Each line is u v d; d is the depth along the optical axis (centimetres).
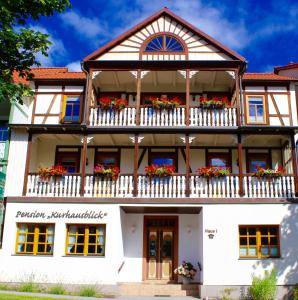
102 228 1551
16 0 919
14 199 1573
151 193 1581
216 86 1905
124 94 1909
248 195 1566
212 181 1587
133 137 1667
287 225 1512
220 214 1529
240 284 1463
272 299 1394
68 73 1995
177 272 1639
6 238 1538
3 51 952
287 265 1476
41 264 1509
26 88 974
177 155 1830
